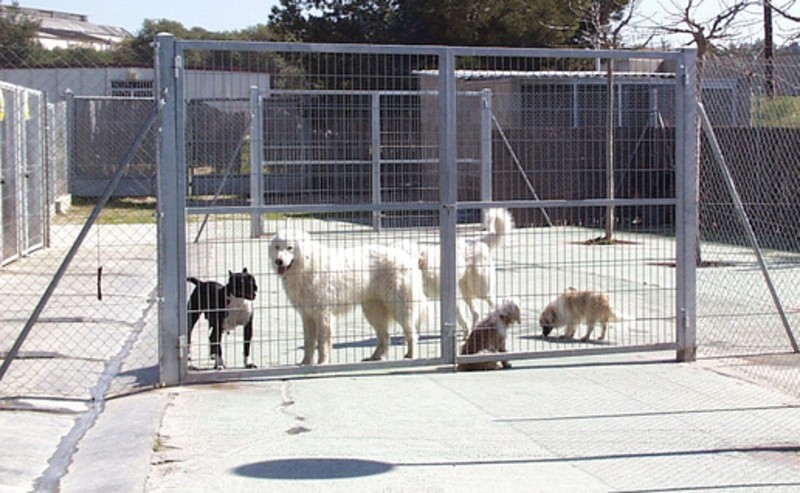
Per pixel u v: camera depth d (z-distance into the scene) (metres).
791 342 8.73
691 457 5.67
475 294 9.28
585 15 22.89
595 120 19.22
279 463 5.51
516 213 17.95
